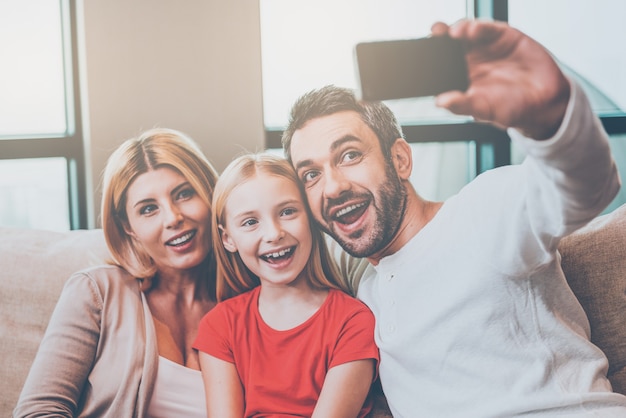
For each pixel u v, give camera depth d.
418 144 1.74
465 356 1.32
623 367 1.38
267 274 1.50
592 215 1.06
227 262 1.53
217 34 1.64
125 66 1.64
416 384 1.38
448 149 1.74
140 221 1.55
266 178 1.51
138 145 1.58
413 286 1.40
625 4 1.80
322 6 1.75
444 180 1.75
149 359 1.48
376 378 1.45
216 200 1.54
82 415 1.48
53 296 1.51
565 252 1.42
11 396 1.48
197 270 1.53
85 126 1.69
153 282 1.53
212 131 1.65
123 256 1.55
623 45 1.82
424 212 1.46
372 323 1.45
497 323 1.29
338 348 1.44
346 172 1.49
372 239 1.48
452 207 1.40
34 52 1.79
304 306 1.48
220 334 1.49
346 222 1.49
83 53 1.65
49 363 1.46
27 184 1.79
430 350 1.36
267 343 1.48
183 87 1.64
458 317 1.33
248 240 1.51
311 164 1.50
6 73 1.80
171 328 1.52
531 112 0.92
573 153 0.95
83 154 1.76
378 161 1.48
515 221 1.20
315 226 1.50
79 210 1.78
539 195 1.11
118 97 1.64
